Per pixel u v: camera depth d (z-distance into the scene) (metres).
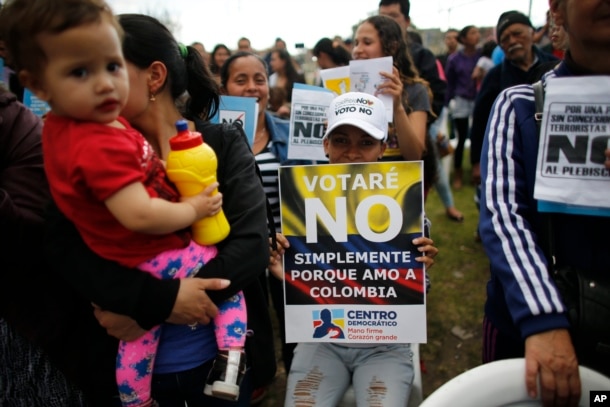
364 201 1.52
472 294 3.46
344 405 1.67
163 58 1.22
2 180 1.26
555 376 1.06
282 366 2.77
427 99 2.80
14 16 0.92
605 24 1.04
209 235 1.18
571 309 1.11
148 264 1.13
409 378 1.61
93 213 1.05
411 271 1.52
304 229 1.56
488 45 6.04
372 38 2.73
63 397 1.33
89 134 0.98
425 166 2.87
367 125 1.79
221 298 1.17
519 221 1.20
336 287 1.55
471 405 1.11
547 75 1.28
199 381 1.30
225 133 1.34
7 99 1.29
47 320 1.28
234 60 2.58
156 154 1.21
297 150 2.47
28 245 1.24
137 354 1.22
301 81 5.96
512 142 1.25
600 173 1.12
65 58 0.93
